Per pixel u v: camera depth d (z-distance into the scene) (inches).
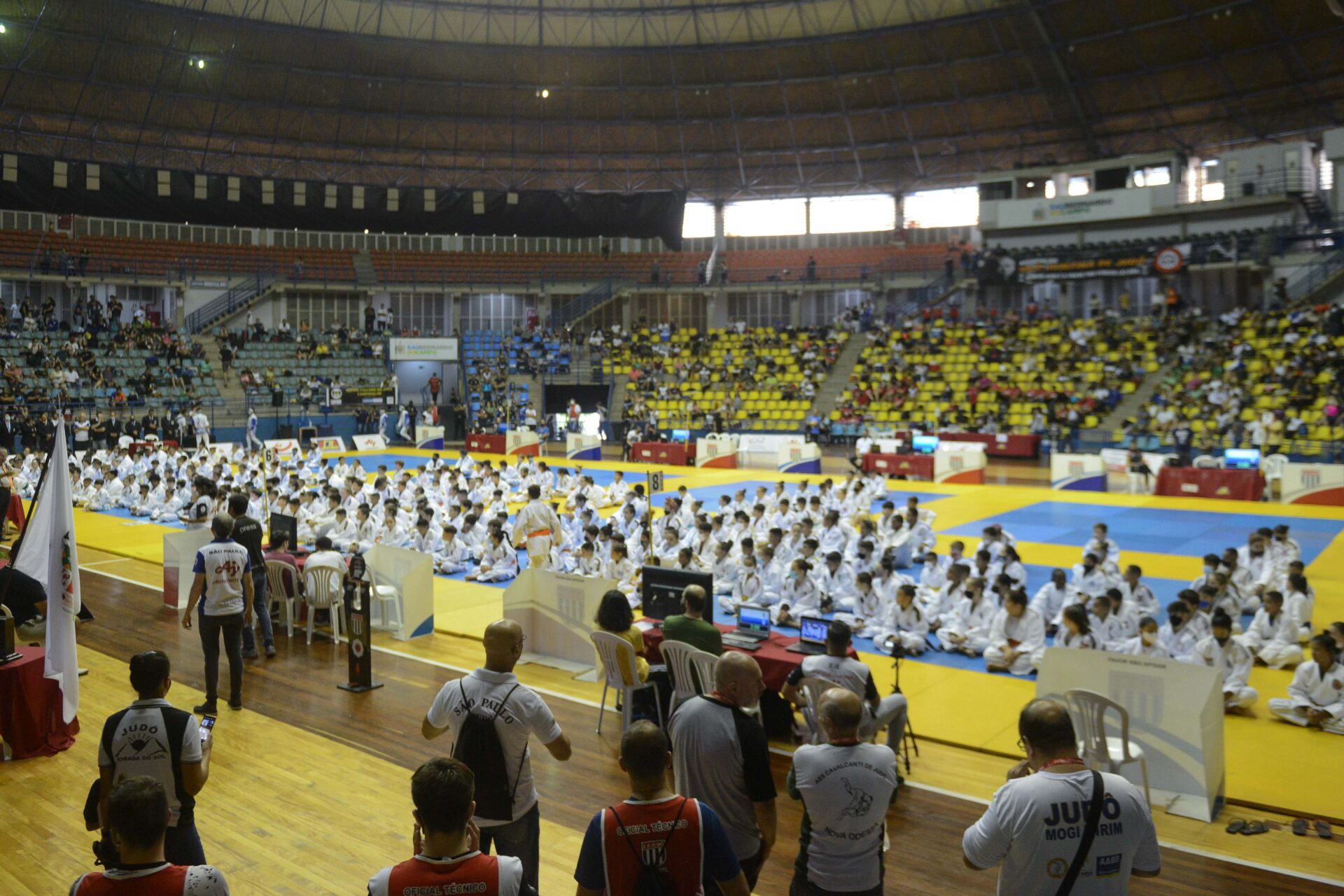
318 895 256.4
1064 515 1019.3
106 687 447.5
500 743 213.3
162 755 216.5
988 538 691.4
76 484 1176.8
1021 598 498.0
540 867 272.7
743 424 1887.3
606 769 352.2
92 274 1891.0
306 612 573.9
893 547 759.1
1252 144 1861.5
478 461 1371.8
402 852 283.1
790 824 308.2
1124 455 1304.1
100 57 1793.8
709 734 196.5
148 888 148.2
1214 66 1758.1
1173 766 326.6
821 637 390.9
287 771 345.7
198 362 1847.9
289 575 546.6
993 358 1817.2
